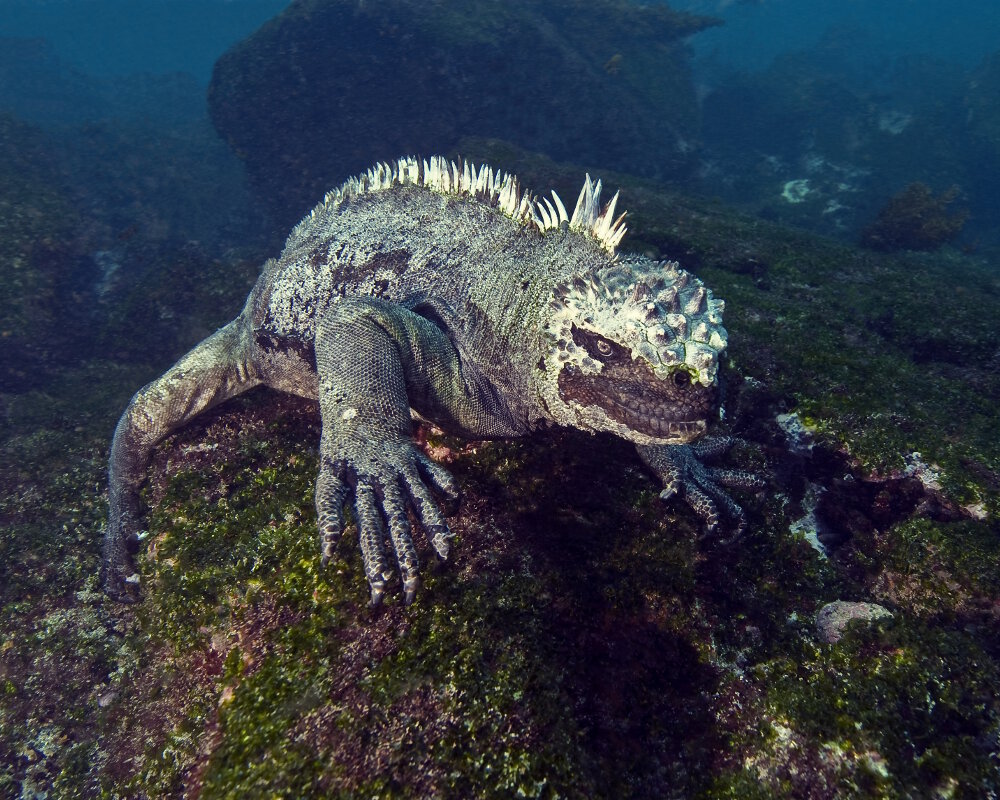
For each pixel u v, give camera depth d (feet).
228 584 1.10
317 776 0.81
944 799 0.79
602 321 0.95
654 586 1.03
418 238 1.31
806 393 1.41
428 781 0.80
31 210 3.46
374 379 1.06
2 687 1.38
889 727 0.84
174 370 1.43
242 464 1.35
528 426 1.22
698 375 0.89
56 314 3.00
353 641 0.94
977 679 0.89
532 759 0.81
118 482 1.45
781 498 1.26
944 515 1.17
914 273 2.35
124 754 1.21
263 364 1.47
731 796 0.84
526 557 1.04
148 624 1.21
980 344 1.80
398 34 4.51
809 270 2.22
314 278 1.38
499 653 0.91
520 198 1.26
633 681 0.95
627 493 1.17
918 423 1.32
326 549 0.88
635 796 0.84
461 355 1.22
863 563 1.16
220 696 0.99
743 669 0.97
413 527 1.05
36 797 1.26
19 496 1.80
